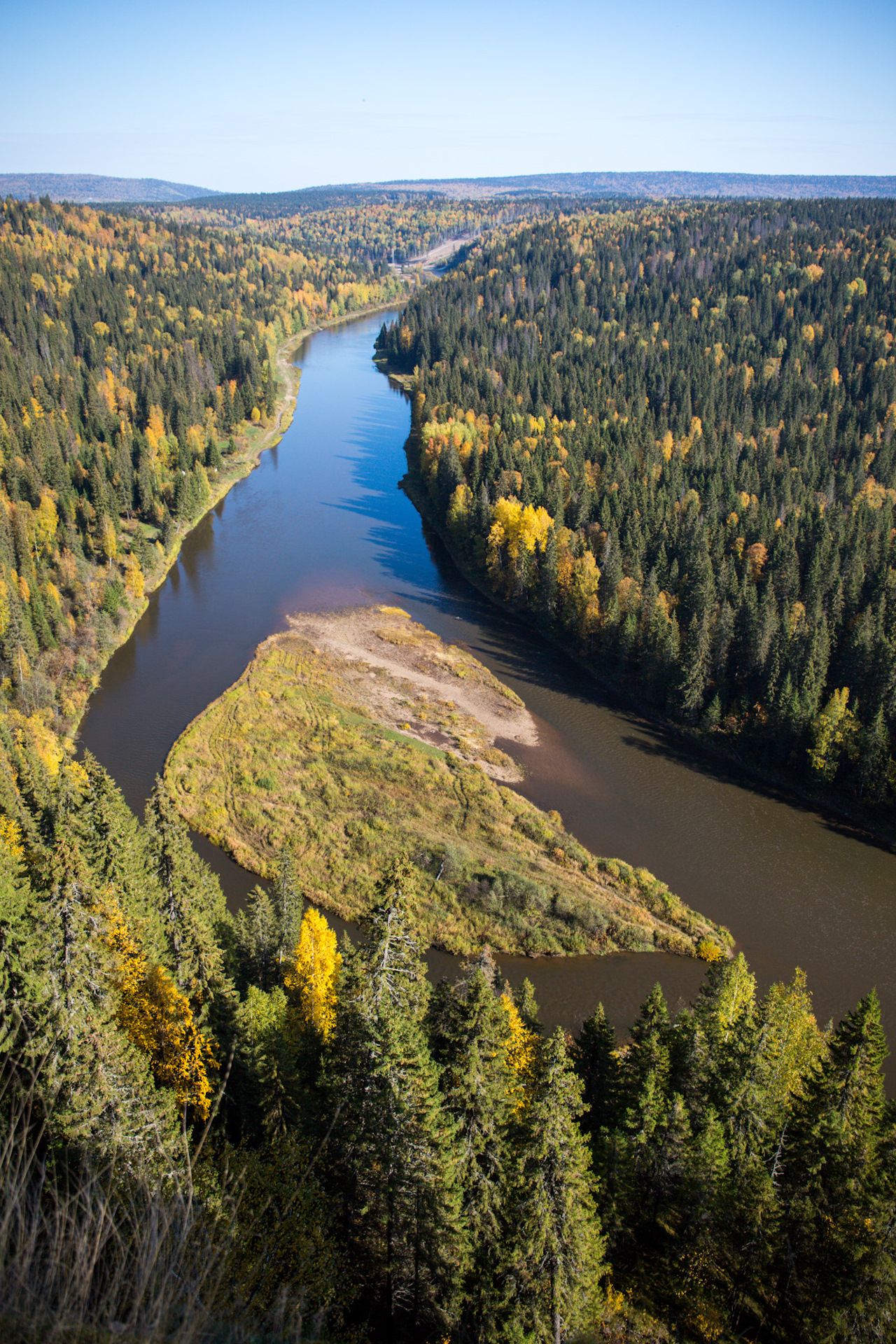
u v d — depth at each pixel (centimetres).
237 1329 1463
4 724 7131
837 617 9181
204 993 3625
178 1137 2536
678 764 8500
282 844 6581
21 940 2525
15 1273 1184
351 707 8788
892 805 7631
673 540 11419
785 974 5891
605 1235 3145
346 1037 2841
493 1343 2455
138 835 4019
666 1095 3553
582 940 5891
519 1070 3569
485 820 7044
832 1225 3002
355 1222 2912
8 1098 2238
